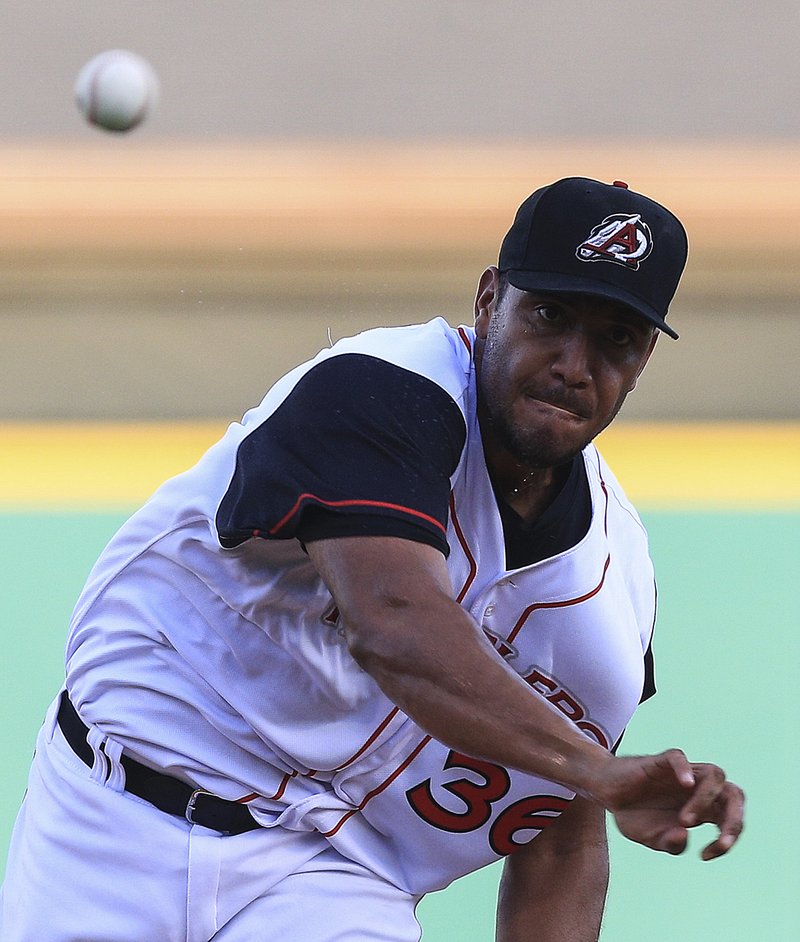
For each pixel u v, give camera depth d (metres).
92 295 28.45
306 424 7.55
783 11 32.88
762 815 17.19
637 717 18.59
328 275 28.66
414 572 7.18
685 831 6.45
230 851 8.89
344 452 7.43
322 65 33.03
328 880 9.19
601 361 7.73
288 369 28.73
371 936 9.24
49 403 28.45
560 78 33.06
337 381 7.64
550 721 6.78
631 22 33.00
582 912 9.85
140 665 8.94
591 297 7.59
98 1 32.59
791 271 28.33
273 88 32.91
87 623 9.22
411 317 29.03
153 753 8.88
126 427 27.83
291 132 32.91
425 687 6.93
